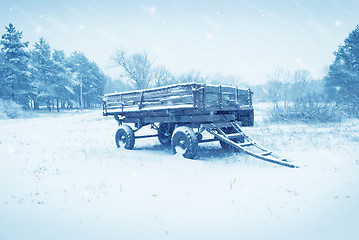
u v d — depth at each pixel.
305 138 10.45
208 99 7.50
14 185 5.70
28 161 8.30
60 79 52.91
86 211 4.16
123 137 10.49
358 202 3.94
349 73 29.72
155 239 3.21
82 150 9.96
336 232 3.13
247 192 4.74
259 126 15.96
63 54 63.41
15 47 42.00
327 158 7.07
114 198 4.70
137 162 7.65
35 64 49.88
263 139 10.52
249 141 8.07
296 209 3.88
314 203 4.05
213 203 4.30
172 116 8.70
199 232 3.35
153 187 5.24
